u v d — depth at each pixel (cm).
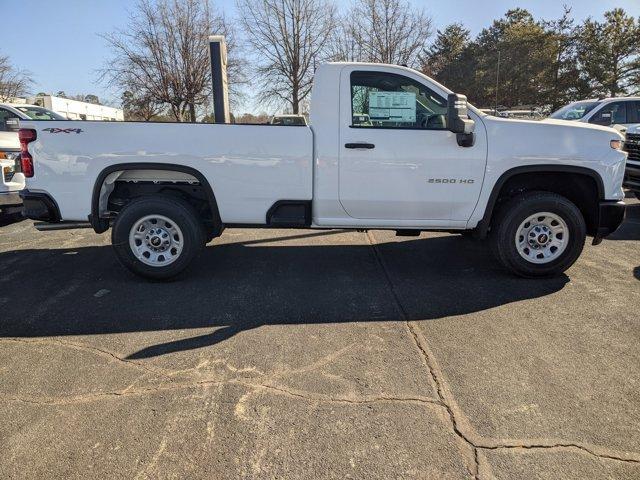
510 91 4191
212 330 372
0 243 642
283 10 3031
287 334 366
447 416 266
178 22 2467
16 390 291
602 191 465
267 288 465
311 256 577
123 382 299
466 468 229
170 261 470
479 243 638
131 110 2650
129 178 480
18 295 446
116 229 459
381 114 456
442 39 5147
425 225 476
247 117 3009
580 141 457
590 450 241
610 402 280
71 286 470
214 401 280
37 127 452
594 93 4028
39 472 226
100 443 245
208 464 231
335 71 453
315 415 267
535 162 455
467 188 461
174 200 462
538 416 267
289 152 453
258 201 464
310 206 471
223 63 629
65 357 330
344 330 373
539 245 479
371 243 642
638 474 225
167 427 257
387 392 289
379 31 3209
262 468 229
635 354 335
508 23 5022
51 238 670
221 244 636
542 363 323
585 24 4128
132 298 438
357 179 458
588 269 521
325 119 454
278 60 3136
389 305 422
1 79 3669
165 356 331
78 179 455
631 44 3953
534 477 223
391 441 247
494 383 299
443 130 453
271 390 292
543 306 419
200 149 451
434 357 331
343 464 231
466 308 415
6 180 664
